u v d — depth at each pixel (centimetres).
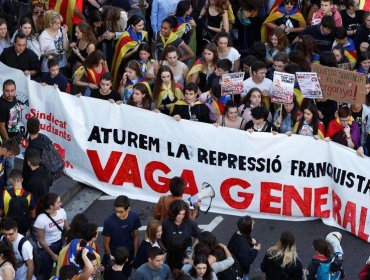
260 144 1928
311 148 1916
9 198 1708
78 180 2034
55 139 2041
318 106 2045
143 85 1992
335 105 2030
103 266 1684
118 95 2053
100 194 2027
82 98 2002
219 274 1598
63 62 2198
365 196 1886
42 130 2047
